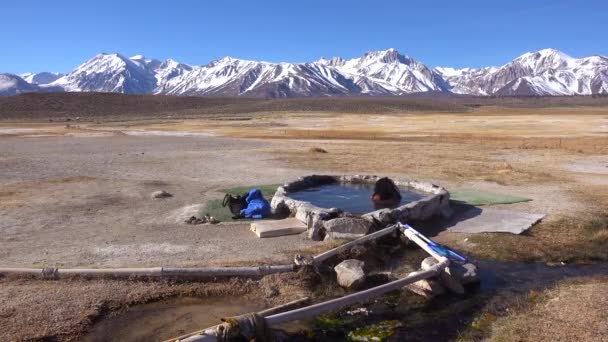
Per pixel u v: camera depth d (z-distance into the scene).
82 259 9.87
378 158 26.47
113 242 11.12
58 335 7.01
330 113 111.75
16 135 46.56
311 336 7.37
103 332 7.25
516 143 36.34
